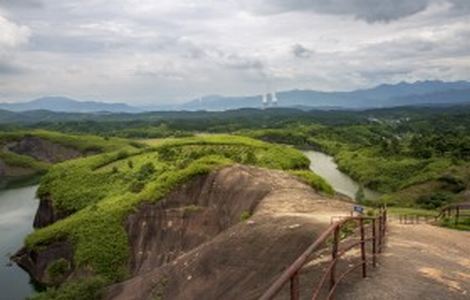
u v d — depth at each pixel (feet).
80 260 205.98
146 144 602.44
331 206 146.51
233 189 195.93
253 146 316.60
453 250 72.69
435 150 413.39
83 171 325.83
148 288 129.90
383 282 50.98
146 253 205.67
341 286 50.26
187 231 201.16
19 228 302.25
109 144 590.55
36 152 590.55
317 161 491.72
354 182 378.73
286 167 274.98
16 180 498.69
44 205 309.63
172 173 235.20
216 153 300.20
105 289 149.48
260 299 19.07
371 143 515.50
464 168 333.21
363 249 51.44
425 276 54.54
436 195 293.02
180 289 116.98
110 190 284.20
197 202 210.79
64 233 226.79
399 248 69.72
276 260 99.40
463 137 460.14
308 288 58.70
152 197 217.97
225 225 185.98
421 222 132.05
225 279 105.50
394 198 298.15
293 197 161.27
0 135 596.29
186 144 335.26
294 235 103.40
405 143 502.79
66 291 153.79
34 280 216.13
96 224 221.66
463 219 133.59
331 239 83.76
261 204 159.02
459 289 51.39
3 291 203.21
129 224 216.54
